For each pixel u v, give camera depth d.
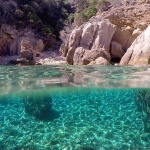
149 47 16.44
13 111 8.52
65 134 5.86
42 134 5.91
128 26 24.30
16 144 5.26
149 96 10.36
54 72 12.12
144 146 5.03
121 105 8.92
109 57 20.25
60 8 45.50
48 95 11.30
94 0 43.28
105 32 22.30
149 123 6.64
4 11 34.22
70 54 22.02
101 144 5.18
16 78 10.12
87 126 6.52
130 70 12.17
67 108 8.81
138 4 28.64
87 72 11.80
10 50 31.53
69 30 37.09
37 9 39.91
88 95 11.29
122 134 5.80
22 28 34.78
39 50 33.91
